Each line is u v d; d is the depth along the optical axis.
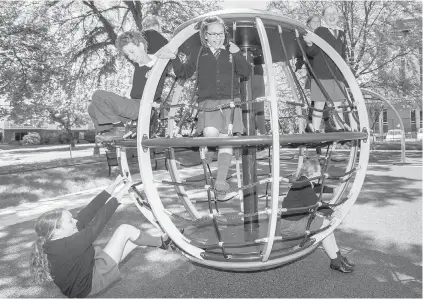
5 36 12.79
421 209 6.33
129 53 3.44
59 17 16.06
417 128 29.94
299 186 3.64
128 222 5.92
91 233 2.92
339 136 2.93
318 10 15.00
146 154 2.90
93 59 17.44
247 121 3.68
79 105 17.27
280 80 14.55
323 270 3.94
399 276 3.73
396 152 18.20
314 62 4.14
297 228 3.57
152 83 2.87
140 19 15.55
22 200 7.71
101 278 3.04
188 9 16.16
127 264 4.25
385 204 6.75
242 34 3.27
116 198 3.16
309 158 3.82
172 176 4.22
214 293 3.50
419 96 16.77
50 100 16.95
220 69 2.99
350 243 4.73
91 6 16.44
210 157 3.84
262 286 3.61
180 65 3.21
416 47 15.75
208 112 3.03
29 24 13.63
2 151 28.44
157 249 4.70
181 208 6.91
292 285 3.61
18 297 3.50
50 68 14.49
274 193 2.54
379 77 16.52
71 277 2.88
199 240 3.64
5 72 13.54
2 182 9.30
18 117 16.91
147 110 2.87
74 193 8.75
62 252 2.83
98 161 14.15
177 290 3.58
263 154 7.94
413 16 15.90
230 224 4.23
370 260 4.16
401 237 4.93
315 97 4.20
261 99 2.56
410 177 9.77
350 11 15.66
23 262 4.35
